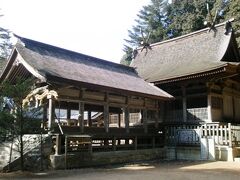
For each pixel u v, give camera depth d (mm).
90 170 13484
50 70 14805
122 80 19938
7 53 33500
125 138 18375
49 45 18266
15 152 14562
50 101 14508
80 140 14938
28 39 17203
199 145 19344
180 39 29031
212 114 21625
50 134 14047
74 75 15734
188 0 50094
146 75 26016
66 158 13961
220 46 24281
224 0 39438
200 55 25297
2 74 17516
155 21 57438
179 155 20328
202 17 43219
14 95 12727
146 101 20406
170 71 24438
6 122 12570
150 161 18781
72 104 21297
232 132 18297
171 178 10594
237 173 12180
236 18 33594
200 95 22078
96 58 21266
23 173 12266
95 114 27375
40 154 13703
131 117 25500
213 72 20172
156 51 30516
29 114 13211
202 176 11164
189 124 22188
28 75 17188
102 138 16703
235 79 24219
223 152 18078
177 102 23578
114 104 17766
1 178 10891
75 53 19781
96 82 16234
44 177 11086
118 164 16766
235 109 24594
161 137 21703
